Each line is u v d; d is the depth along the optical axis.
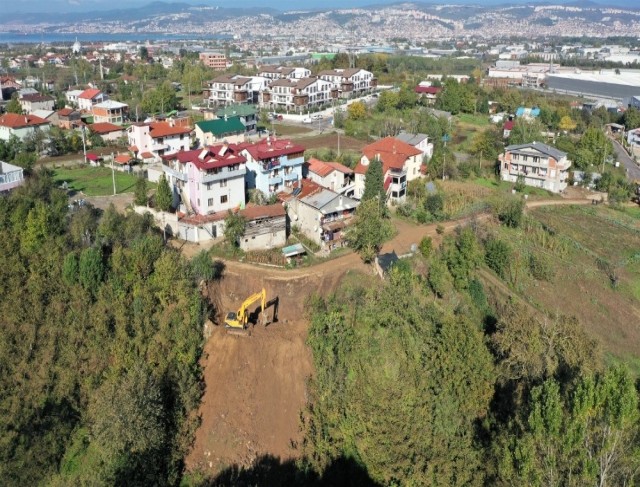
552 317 63.91
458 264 62.72
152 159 99.12
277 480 42.16
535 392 37.16
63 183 84.25
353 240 62.69
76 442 42.56
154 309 49.31
